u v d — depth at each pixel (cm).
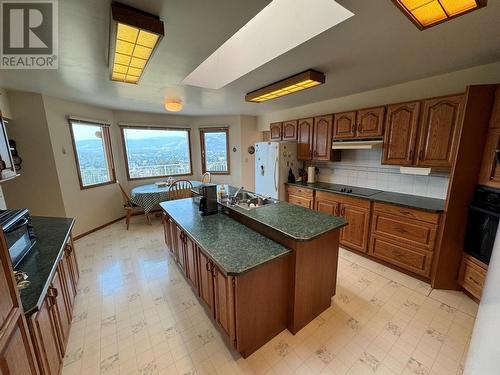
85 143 391
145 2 118
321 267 183
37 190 323
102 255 312
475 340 89
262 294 154
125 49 163
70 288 194
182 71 227
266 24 191
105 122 423
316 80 231
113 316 197
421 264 236
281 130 433
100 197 417
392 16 135
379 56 194
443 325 181
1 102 277
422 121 241
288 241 165
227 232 188
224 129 550
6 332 77
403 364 149
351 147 309
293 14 168
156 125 504
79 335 177
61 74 229
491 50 183
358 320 187
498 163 181
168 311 203
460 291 222
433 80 250
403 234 247
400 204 245
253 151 558
